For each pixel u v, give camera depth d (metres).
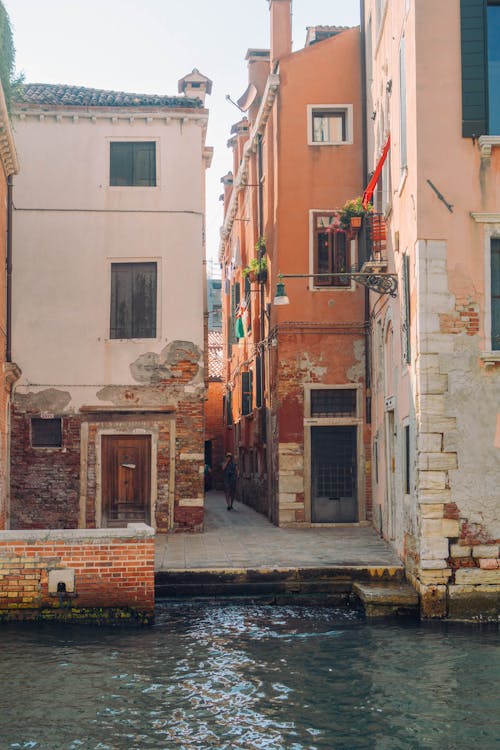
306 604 14.10
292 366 21.14
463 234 13.30
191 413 20.09
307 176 21.41
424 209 13.30
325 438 21.19
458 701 8.95
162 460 19.91
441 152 13.34
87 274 20.28
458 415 13.16
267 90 21.80
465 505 13.10
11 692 9.18
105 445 19.97
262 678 9.75
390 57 16.50
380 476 19.09
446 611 12.97
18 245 20.19
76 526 19.66
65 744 7.73
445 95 13.37
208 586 14.13
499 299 13.34
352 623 12.73
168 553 16.22
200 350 20.23
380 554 15.95
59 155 20.50
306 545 17.33
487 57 13.40
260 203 24.48
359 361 21.14
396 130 15.60
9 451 19.64
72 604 12.31
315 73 21.55
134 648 11.09
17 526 19.64
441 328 13.22
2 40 16.33
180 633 11.98
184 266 20.42
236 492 31.88
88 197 20.45
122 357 20.11
